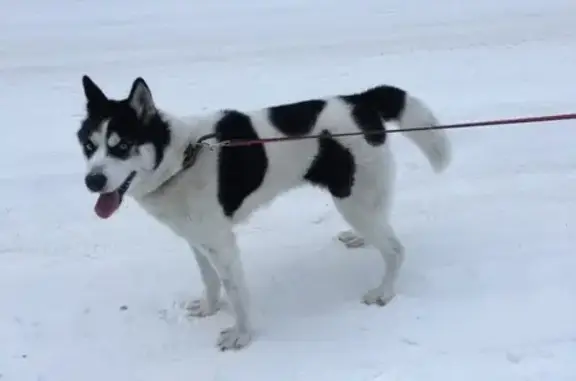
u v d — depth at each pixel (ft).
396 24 19.81
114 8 22.00
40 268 12.99
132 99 10.89
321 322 11.87
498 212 13.42
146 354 11.68
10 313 12.32
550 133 14.98
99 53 18.79
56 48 19.19
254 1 22.26
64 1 22.62
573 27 18.92
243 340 11.66
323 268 12.64
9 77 17.60
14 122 16.06
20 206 14.11
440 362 11.32
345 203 11.93
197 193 11.27
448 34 18.90
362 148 11.73
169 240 13.32
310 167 11.79
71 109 16.40
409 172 14.33
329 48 18.44
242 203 11.59
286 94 16.51
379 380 11.17
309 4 21.72
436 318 11.80
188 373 11.43
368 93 11.96
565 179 13.99
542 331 11.60
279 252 12.94
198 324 12.03
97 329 12.04
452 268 12.49
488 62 17.24
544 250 12.69
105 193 10.87
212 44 19.06
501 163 14.38
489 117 15.48
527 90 16.20
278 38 19.25
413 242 12.96
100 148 10.84
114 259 13.07
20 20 21.24
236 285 11.57
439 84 16.56
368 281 12.41
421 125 12.07
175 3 22.26
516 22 19.45
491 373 11.19
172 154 11.10
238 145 11.36
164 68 17.72
